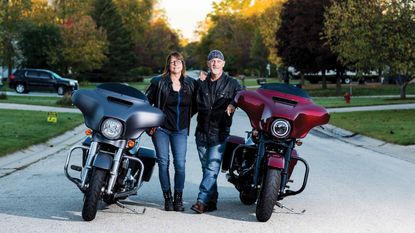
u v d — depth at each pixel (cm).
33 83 4334
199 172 1128
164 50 9588
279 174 703
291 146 726
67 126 2009
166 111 764
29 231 652
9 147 1378
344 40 3158
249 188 771
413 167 1276
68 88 4275
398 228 709
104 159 676
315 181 1048
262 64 9262
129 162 737
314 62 5328
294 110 700
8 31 4947
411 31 2714
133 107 691
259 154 725
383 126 2175
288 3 5366
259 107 711
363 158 1426
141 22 9081
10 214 734
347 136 2050
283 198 843
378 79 6756
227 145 806
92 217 695
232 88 769
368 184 1029
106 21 7225
